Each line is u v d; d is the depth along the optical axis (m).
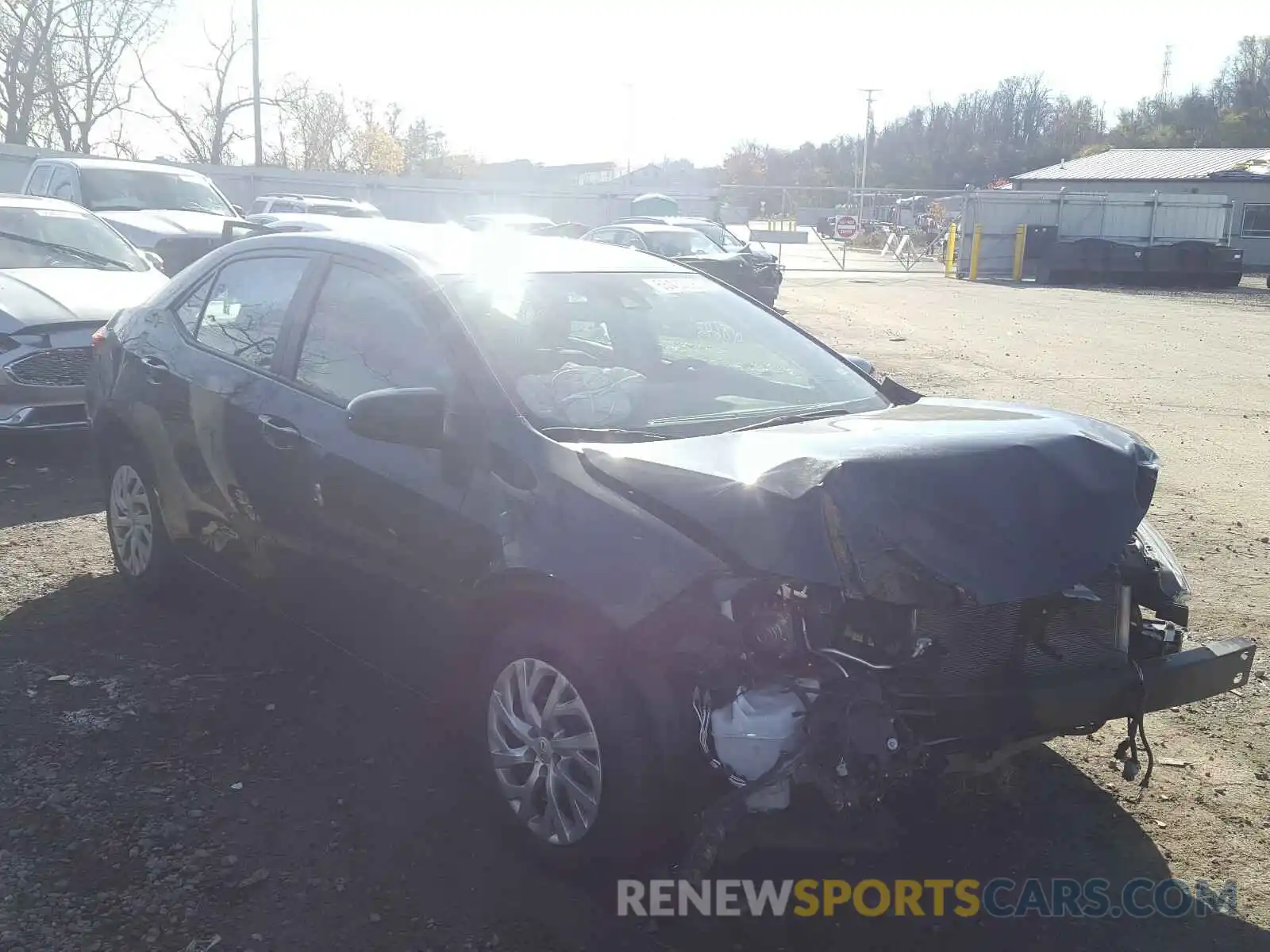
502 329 3.93
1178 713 4.61
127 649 4.91
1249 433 10.38
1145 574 3.70
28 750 4.02
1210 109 95.19
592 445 3.50
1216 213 35.66
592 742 3.21
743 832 3.01
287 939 3.08
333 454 4.01
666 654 3.04
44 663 4.73
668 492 3.18
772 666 3.00
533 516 3.37
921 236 52.47
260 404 4.38
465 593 3.54
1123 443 3.59
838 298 26.75
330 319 4.32
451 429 3.66
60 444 8.56
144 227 13.75
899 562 2.99
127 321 5.49
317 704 4.45
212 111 47.03
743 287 21.14
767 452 3.31
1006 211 35.22
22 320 7.44
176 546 5.05
